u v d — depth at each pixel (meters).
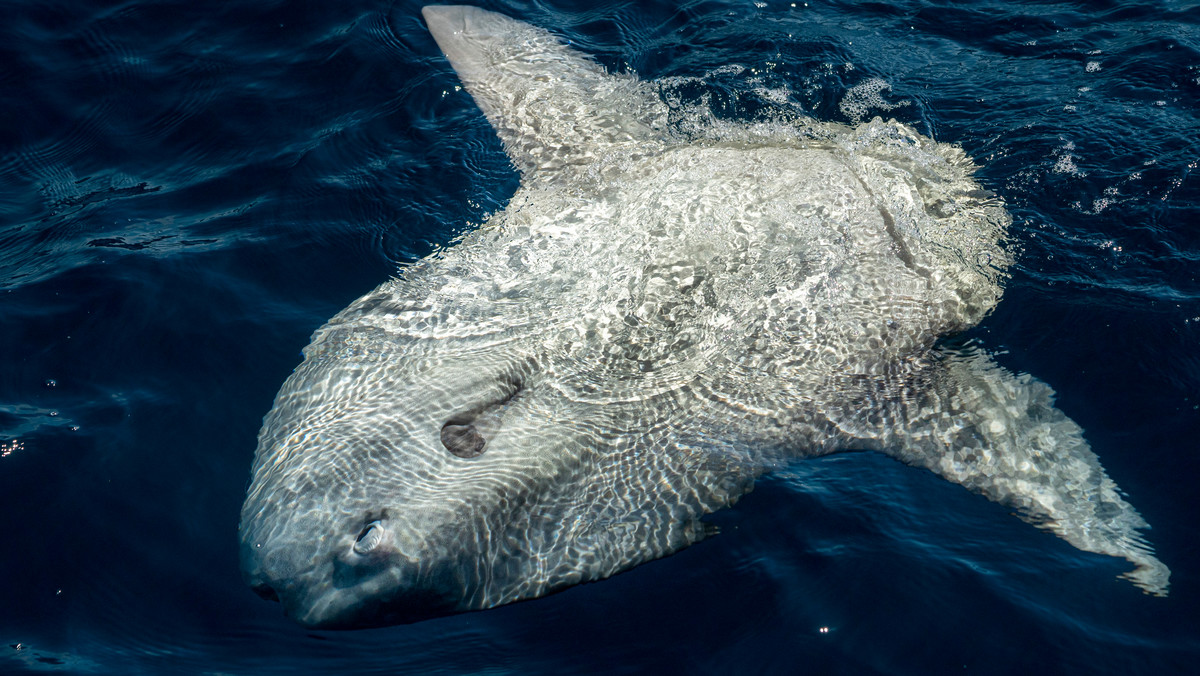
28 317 5.71
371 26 8.09
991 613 4.21
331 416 4.82
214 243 6.29
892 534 4.59
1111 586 4.29
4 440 4.98
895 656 4.06
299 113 7.37
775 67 7.84
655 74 7.74
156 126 7.29
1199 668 3.93
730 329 5.34
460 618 4.33
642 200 6.00
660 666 4.09
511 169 6.74
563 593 4.41
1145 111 7.28
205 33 8.07
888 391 5.21
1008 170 6.78
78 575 4.45
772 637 4.16
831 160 6.38
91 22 8.09
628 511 4.56
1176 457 4.89
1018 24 8.31
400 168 6.85
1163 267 6.04
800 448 4.97
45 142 7.17
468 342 5.19
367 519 4.22
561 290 5.50
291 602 4.10
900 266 5.72
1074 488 4.73
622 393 5.02
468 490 4.38
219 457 5.02
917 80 7.75
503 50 7.80
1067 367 5.42
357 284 6.03
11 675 3.99
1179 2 8.38
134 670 4.07
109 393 5.31
